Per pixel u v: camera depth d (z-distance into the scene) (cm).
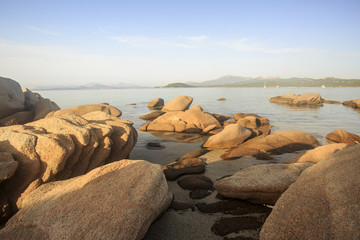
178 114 1552
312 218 278
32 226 323
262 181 490
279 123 1670
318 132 1310
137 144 1087
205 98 5259
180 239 374
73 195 362
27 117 1435
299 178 371
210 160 814
